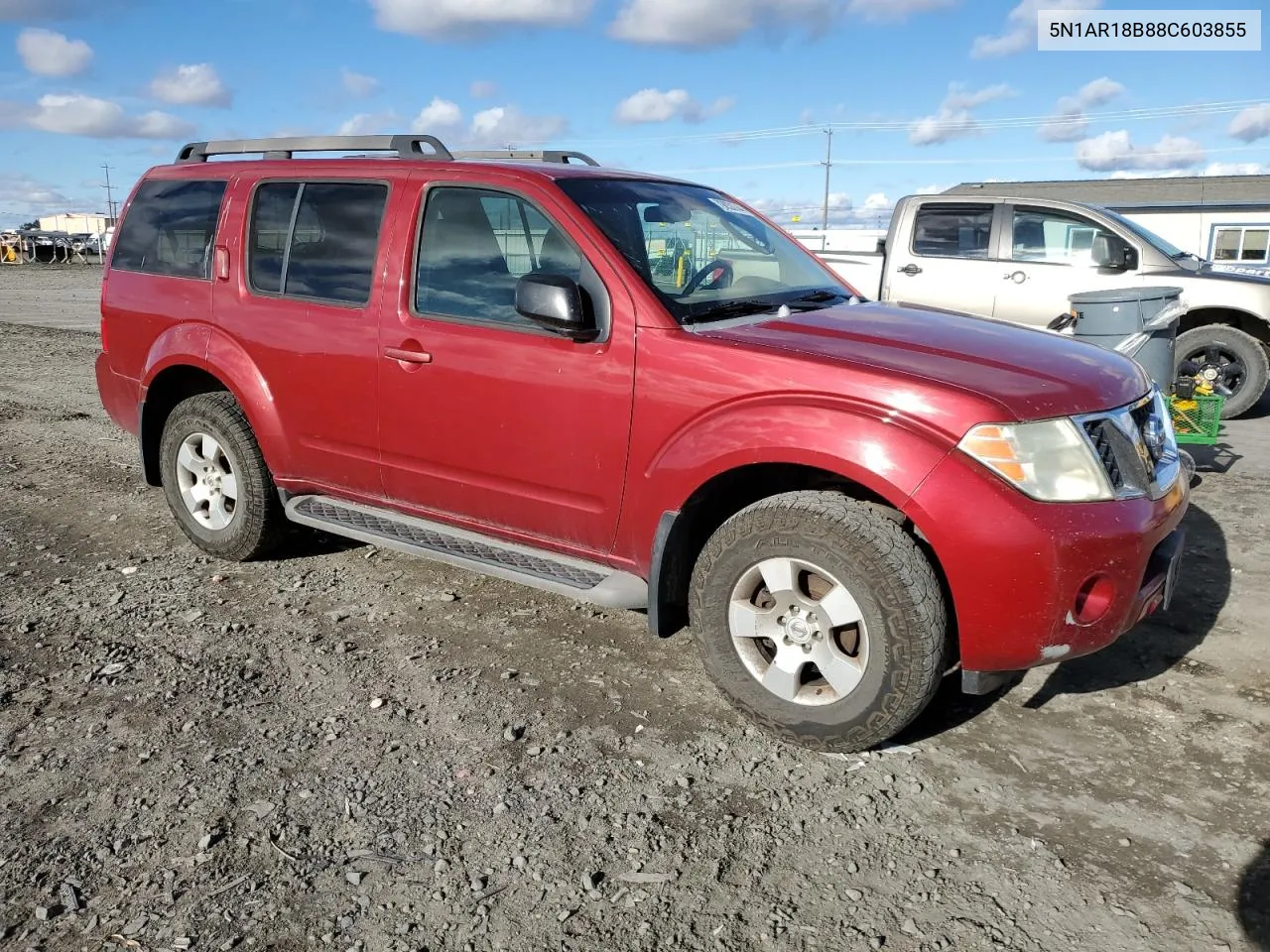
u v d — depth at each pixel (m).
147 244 5.02
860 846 2.73
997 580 2.82
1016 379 3.02
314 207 4.31
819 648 3.08
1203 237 27.64
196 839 2.72
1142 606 3.03
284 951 2.34
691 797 2.94
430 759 3.13
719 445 3.16
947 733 3.32
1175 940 2.37
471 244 3.84
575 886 2.56
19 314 19.97
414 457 4.02
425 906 2.49
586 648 3.96
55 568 4.80
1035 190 35.22
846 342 3.27
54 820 2.80
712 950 2.34
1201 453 7.23
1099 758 3.17
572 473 3.57
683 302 3.50
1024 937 2.38
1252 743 3.25
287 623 4.17
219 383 4.93
